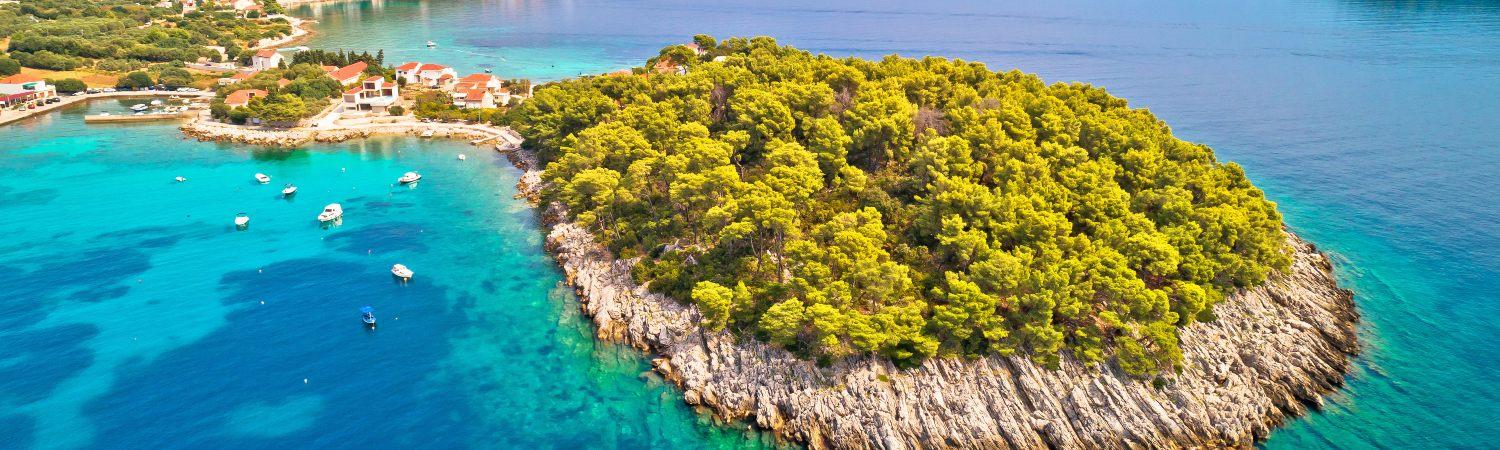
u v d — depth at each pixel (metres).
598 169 137.00
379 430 89.25
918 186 124.25
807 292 97.44
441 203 159.12
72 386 94.69
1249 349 98.62
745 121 141.38
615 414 92.56
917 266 107.81
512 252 135.50
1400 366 101.56
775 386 91.81
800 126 145.38
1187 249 106.69
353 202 158.88
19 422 88.00
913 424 86.44
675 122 155.25
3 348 101.94
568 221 142.62
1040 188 115.25
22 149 188.38
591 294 116.06
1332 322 109.25
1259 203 122.12
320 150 195.62
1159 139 141.00
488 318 113.31
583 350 105.00
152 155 187.00
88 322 109.00
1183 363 94.00
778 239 108.69
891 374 90.75
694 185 120.69
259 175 169.12
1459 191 165.50
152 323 109.25
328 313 113.56
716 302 98.19
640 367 101.06
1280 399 92.75
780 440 87.75
